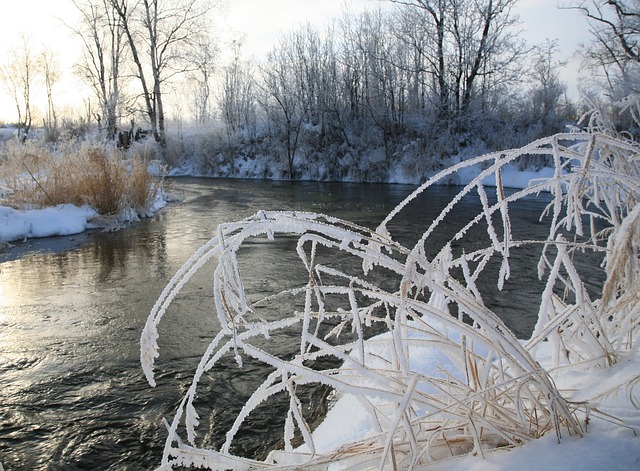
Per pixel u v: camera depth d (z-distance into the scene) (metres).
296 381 1.83
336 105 26.38
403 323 1.81
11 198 10.80
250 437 3.15
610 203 2.29
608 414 1.50
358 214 13.19
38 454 3.12
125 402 3.70
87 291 6.44
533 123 22.53
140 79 29.22
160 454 3.09
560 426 1.53
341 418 2.56
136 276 7.13
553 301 2.23
